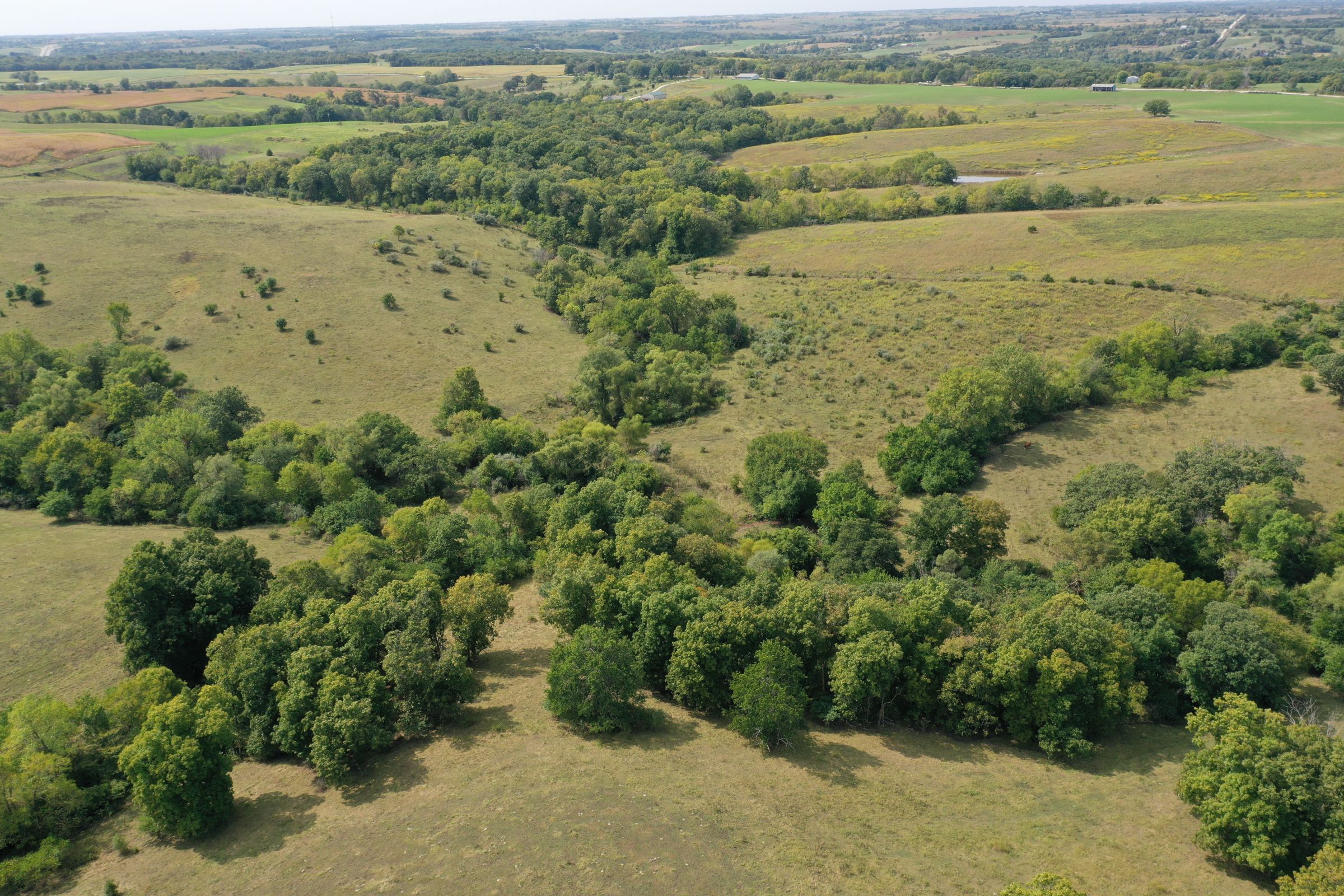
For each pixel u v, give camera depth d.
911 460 85.19
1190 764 40.50
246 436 90.44
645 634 51.03
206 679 50.28
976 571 67.56
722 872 35.41
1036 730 47.56
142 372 102.25
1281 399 91.38
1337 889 30.25
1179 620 55.19
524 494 81.94
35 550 67.62
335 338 123.75
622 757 44.38
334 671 45.47
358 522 74.81
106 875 37.03
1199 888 35.56
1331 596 57.06
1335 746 37.94
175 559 56.44
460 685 48.31
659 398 109.62
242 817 40.59
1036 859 37.25
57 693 50.97
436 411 108.69
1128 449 87.19
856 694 46.72
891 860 36.72
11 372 98.69
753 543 71.38
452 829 38.25
